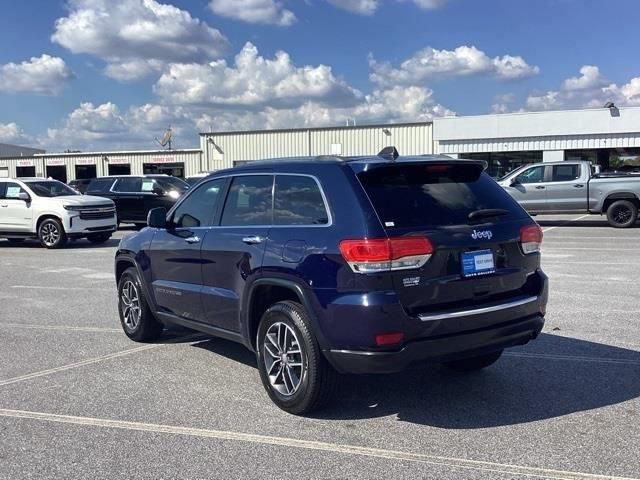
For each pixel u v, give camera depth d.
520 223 4.96
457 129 37.59
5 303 9.40
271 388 4.94
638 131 34.16
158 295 6.48
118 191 23.62
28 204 17.39
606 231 18.70
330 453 4.08
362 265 4.23
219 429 4.51
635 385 5.28
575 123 35.38
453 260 4.48
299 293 4.59
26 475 3.83
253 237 5.07
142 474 3.82
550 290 9.44
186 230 6.02
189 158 49.06
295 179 4.96
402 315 4.23
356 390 5.28
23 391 5.38
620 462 3.88
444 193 4.77
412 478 3.72
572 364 5.88
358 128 43.22
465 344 4.48
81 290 10.48
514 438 4.27
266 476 3.77
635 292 9.23
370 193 4.49
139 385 5.51
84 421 4.68
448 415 4.71
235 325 5.38
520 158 36.88
